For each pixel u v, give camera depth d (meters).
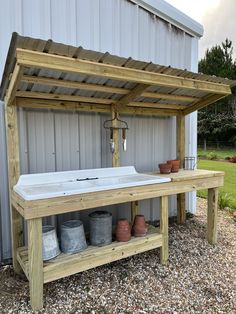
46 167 2.71
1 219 2.47
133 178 2.56
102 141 3.11
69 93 2.53
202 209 4.42
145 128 3.54
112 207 3.17
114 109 2.86
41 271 1.74
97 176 2.66
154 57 3.51
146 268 2.30
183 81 2.44
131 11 3.23
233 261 2.44
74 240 2.03
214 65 18.69
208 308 1.74
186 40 3.89
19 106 2.35
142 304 1.79
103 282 2.07
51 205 1.76
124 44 3.19
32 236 1.70
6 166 2.47
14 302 1.81
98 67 1.90
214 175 2.86
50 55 1.69
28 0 2.48
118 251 2.14
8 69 1.82
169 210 3.82
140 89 2.46
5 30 2.38
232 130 15.45
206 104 3.20
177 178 2.52
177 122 3.54
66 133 2.83
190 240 2.95
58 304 1.79
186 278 2.13
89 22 2.88
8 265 2.42
